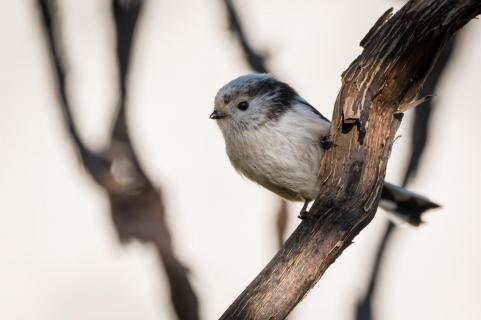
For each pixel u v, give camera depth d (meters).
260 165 7.41
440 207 8.18
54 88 6.16
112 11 6.31
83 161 6.21
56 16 6.05
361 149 4.88
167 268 6.29
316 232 4.74
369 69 4.86
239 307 4.50
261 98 7.37
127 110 6.29
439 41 4.74
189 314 6.31
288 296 4.55
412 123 6.29
